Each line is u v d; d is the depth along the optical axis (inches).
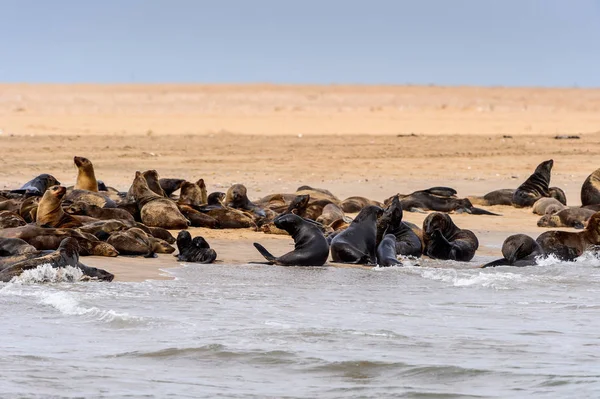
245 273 1895.9
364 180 4180.6
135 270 1883.6
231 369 1127.6
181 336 1299.2
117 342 1259.8
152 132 7268.7
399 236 2199.8
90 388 1013.8
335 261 2112.5
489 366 1141.7
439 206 3127.5
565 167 4793.3
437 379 1082.1
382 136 6658.5
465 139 6382.9
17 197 2573.8
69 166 4503.0
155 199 2502.5
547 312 1551.4
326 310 1526.8
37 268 1699.1
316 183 4037.9
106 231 2133.4
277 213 2650.1
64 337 1286.9
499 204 3378.4
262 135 6712.6
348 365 1141.7
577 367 1140.5
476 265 2101.4
